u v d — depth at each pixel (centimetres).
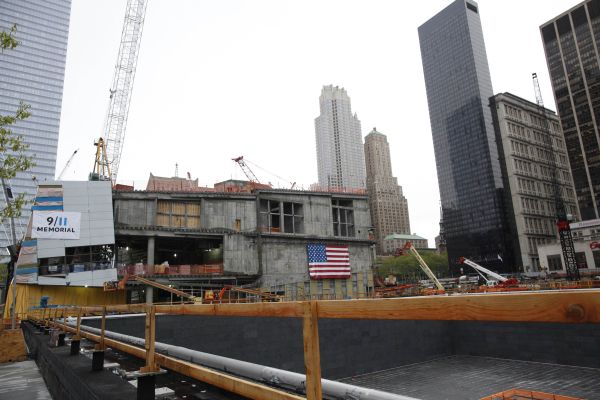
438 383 2583
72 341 815
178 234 5266
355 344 2895
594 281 4181
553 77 15638
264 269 5672
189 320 2292
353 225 6844
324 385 300
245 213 5759
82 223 4825
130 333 2164
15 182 18338
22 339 2188
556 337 2805
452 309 168
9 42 1520
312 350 230
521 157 15362
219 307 327
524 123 16062
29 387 1202
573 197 16962
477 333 3291
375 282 6844
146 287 5050
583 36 14812
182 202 5519
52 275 4650
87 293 4919
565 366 2731
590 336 2644
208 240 6034
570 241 8431
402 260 18062
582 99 14612
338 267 6272
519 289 4288
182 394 430
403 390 2488
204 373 337
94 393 456
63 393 716
